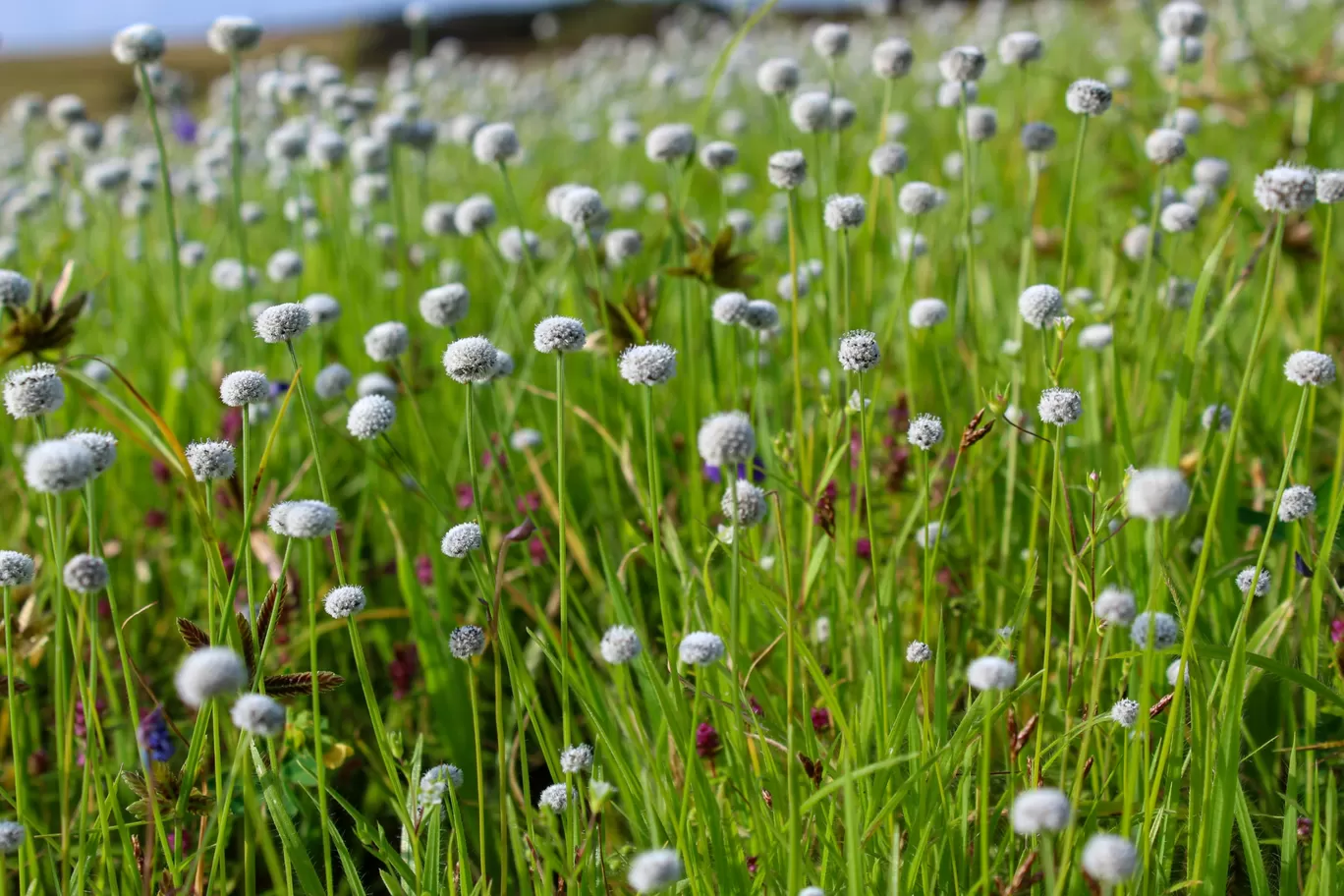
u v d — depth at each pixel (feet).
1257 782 1.85
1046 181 3.14
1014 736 1.76
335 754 1.89
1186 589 1.87
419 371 2.34
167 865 1.67
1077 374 2.20
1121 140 3.47
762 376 2.23
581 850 1.69
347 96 3.34
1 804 1.91
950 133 4.54
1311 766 1.70
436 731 2.06
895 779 1.71
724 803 1.76
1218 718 1.66
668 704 1.70
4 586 1.66
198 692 1.50
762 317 1.98
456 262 3.16
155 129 2.34
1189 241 2.70
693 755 1.64
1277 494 1.64
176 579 2.26
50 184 3.70
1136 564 1.89
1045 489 2.00
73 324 1.87
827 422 1.95
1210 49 3.22
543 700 2.07
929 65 6.26
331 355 2.65
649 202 3.97
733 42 2.21
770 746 1.78
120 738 1.93
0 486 2.37
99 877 1.72
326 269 3.22
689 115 6.36
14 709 1.69
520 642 2.11
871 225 2.16
